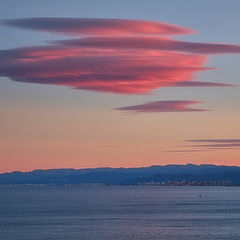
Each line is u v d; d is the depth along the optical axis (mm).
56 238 142875
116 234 150500
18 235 149625
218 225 175250
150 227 169375
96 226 173125
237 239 139250
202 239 139625
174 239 139875
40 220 197000
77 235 148625
